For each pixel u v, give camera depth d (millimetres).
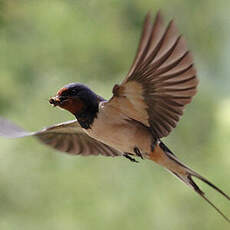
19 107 13055
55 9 13906
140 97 7664
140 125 8172
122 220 12992
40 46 13820
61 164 13336
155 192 13125
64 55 14109
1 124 9422
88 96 8391
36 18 13742
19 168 13219
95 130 8391
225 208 12766
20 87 13289
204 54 16094
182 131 14109
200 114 14250
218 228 12875
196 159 13625
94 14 14484
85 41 14242
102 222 12969
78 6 14195
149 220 12984
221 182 12742
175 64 6961
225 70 15914
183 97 7434
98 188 13219
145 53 6758
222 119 12961
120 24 14906
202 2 15898
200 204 13008
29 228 13109
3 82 13031
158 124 8000
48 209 13172
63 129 9578
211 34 16125
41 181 13266
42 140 9852
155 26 5953
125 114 8070
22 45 13555
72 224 13016
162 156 8375
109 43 14477
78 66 14227
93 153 9812
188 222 12984
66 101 8406
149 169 13305
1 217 13172
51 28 13906
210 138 13477
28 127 12992
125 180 13258
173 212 13031
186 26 15984
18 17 13359
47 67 13820
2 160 13125
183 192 13031
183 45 6656
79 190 13172
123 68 14609
